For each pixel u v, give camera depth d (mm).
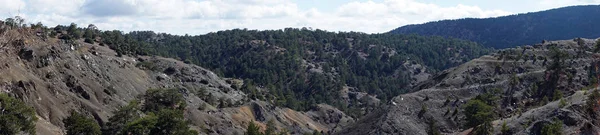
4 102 53594
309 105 173875
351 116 176750
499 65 123562
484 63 127250
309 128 149750
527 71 119625
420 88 136125
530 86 109188
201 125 102562
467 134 79438
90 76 97562
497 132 72812
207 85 153125
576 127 64312
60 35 126812
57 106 74750
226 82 175125
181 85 141500
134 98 105875
